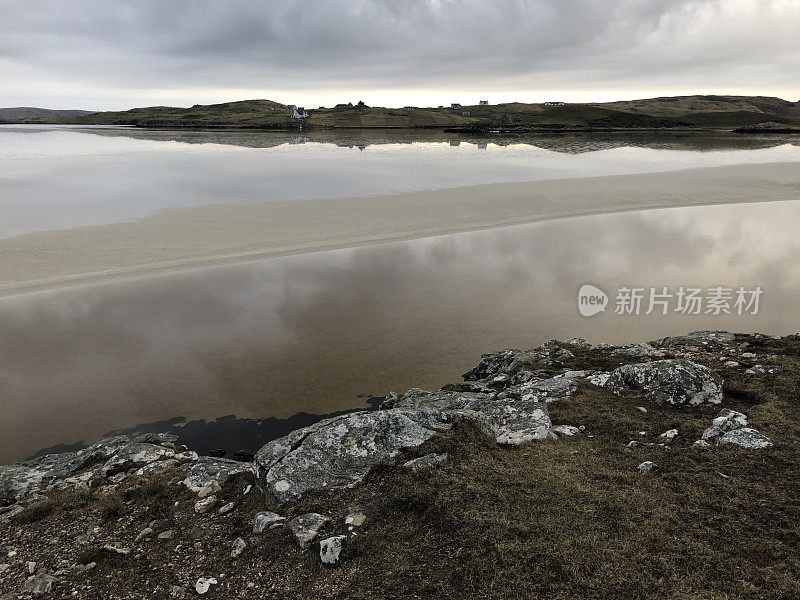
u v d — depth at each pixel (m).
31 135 167.00
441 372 17.56
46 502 10.02
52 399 16.16
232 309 23.23
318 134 174.12
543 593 6.42
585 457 9.63
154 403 15.94
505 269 28.17
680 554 6.86
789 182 54.81
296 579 7.27
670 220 38.66
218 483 10.45
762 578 6.37
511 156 87.25
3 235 33.97
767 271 26.52
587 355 16.16
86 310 23.12
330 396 16.20
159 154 92.94
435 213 41.41
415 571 7.03
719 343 15.81
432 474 9.06
